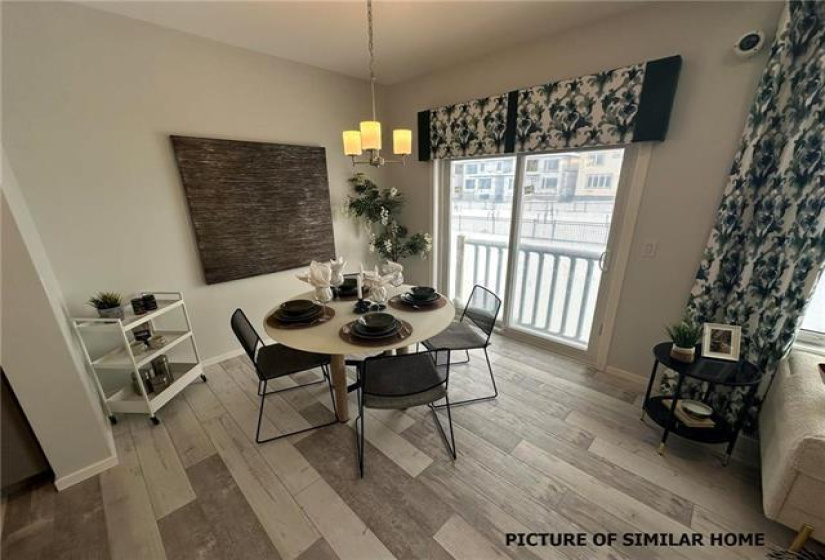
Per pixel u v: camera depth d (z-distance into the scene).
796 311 1.65
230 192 2.62
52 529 1.47
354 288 2.44
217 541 1.41
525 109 2.48
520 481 1.66
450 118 2.96
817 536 1.24
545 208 2.81
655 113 1.95
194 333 2.67
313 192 3.13
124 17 2.03
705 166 1.92
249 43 2.46
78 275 2.09
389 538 1.40
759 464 1.75
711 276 1.90
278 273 3.08
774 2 1.60
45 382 1.56
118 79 2.07
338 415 2.11
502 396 2.33
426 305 2.14
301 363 1.99
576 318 2.93
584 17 2.09
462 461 1.79
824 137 1.49
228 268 2.72
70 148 1.97
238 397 2.38
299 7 1.96
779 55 1.55
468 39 2.40
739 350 1.73
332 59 2.78
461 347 2.15
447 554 1.34
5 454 1.57
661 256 2.18
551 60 2.35
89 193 2.07
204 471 1.75
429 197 3.47
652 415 1.91
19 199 1.73
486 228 3.30
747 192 1.75
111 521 1.50
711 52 1.79
